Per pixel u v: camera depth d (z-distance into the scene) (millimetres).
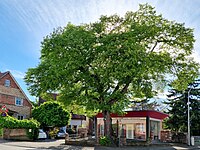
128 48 23766
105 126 28859
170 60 27594
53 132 40719
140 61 24562
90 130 58281
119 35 25016
